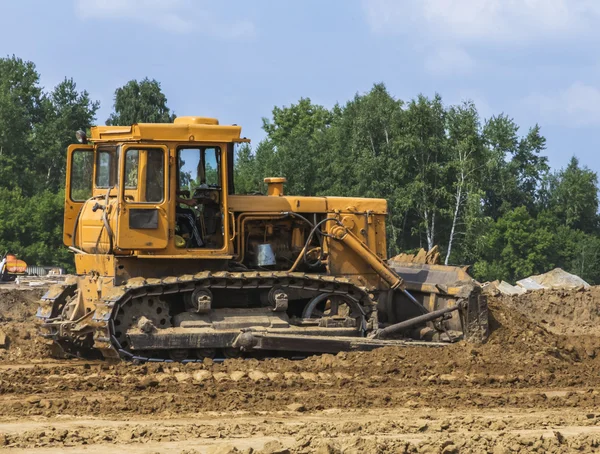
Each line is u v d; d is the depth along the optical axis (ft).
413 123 349.82
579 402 87.40
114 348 96.84
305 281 106.32
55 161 437.17
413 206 350.84
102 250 102.22
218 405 80.79
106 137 102.94
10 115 410.31
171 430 70.03
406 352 104.73
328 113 556.92
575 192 517.14
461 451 64.23
